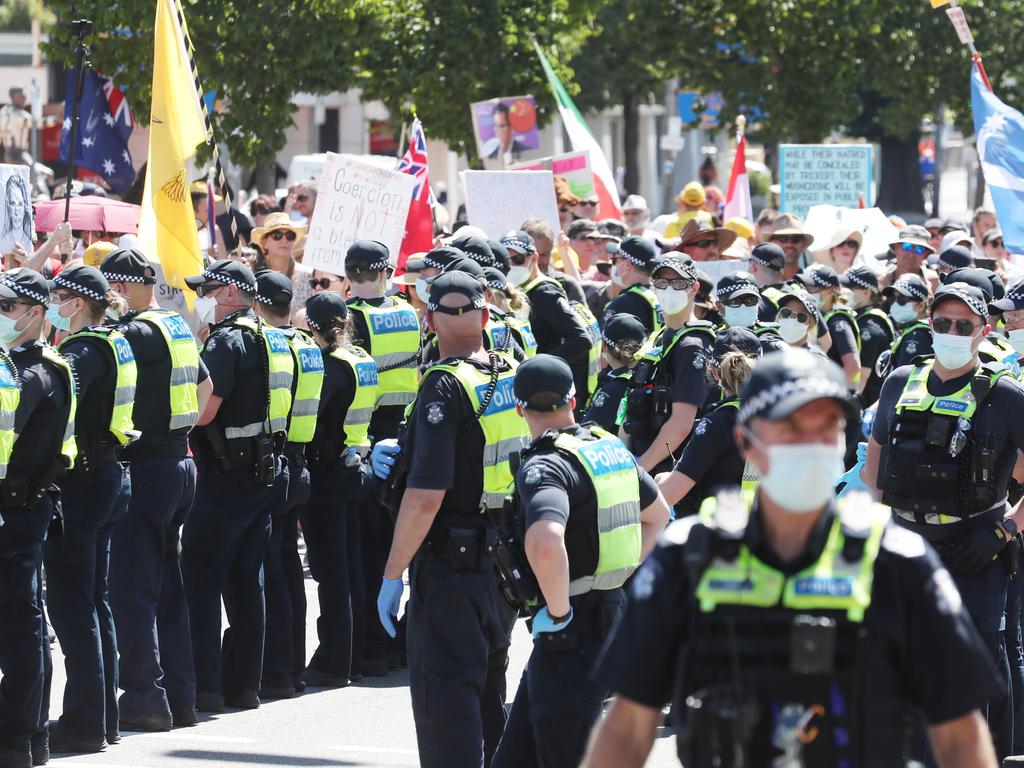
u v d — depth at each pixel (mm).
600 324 51281
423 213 48969
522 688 22203
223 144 73312
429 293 23578
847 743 12367
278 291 31812
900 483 24859
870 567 12523
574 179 66188
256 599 32125
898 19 116938
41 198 64188
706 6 108562
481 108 73062
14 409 25125
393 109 85688
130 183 62000
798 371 12305
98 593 29078
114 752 28578
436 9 83000
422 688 22594
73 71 60656
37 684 26812
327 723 31078
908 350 40312
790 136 111375
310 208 60156
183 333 29672
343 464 33719
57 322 28578
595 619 20562
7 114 101562
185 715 30719
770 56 108188
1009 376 24688
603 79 126250
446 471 22328
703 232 51719
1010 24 120000
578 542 20359
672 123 116562
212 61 70812
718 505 12906
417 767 27781
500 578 21500
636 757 13141
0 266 41719
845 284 48219
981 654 12648
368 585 36062
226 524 31297
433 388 22625
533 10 84688
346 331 34125
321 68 72312
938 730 12844
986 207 70000
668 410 30828
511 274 39250
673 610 12875
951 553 24531
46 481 26484
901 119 129625
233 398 30875
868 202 69625
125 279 29297
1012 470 25172
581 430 21000
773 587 12484
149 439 29469
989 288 30328
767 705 12469
